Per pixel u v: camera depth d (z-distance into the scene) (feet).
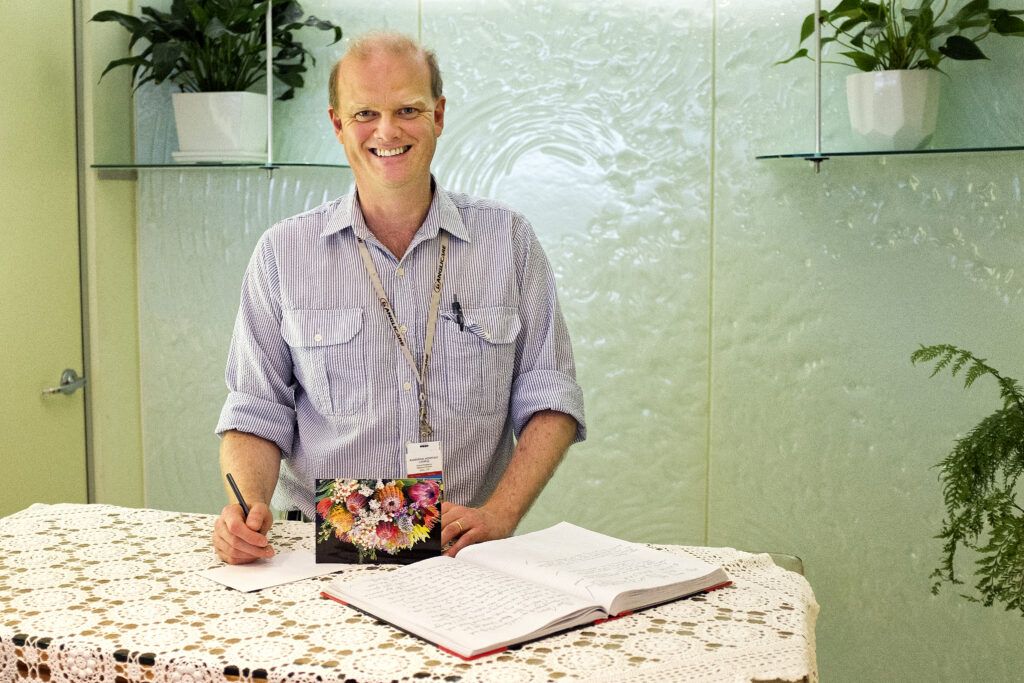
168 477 10.66
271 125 9.37
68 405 9.68
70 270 9.63
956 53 8.38
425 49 6.32
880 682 9.54
